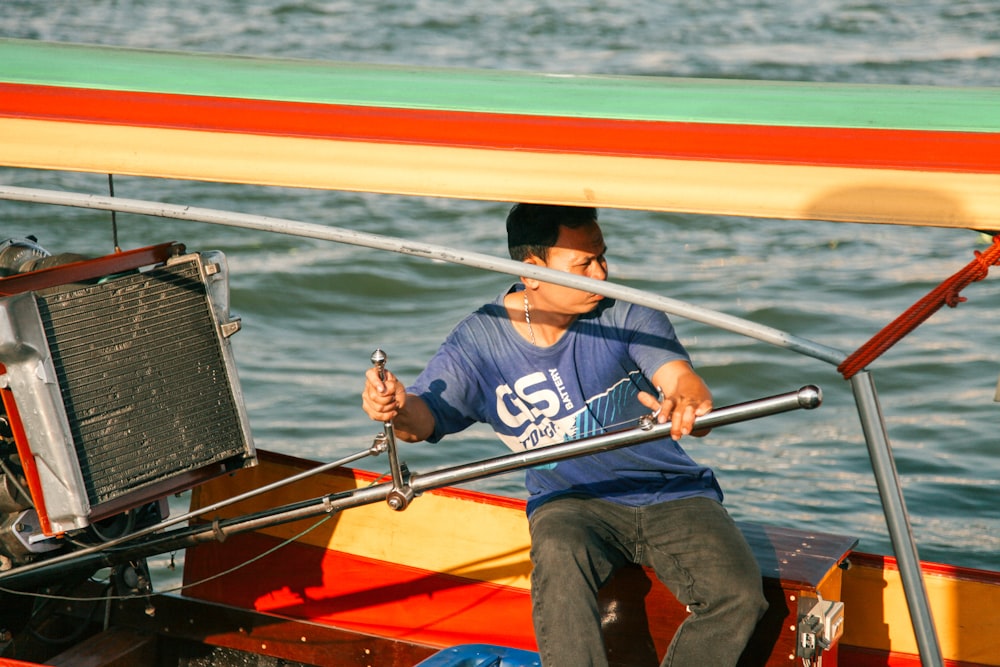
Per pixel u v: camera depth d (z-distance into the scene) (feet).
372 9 227.61
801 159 27.32
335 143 30.09
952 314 99.91
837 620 35.91
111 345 36.37
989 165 26.40
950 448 76.95
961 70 177.17
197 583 44.96
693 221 126.41
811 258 115.14
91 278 36.22
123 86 34.53
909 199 26.58
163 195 135.13
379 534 45.21
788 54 190.29
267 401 86.02
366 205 135.74
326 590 45.85
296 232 30.60
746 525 40.09
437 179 29.40
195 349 38.75
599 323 36.88
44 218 123.44
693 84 34.58
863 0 226.17
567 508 36.42
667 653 34.73
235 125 31.14
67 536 38.83
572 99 32.78
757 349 93.04
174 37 206.39
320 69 37.04
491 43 203.51
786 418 83.46
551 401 37.22
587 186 28.53
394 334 98.73
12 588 41.47
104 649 45.06
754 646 36.11
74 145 31.89
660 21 216.74
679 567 35.37
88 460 35.70
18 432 35.14
